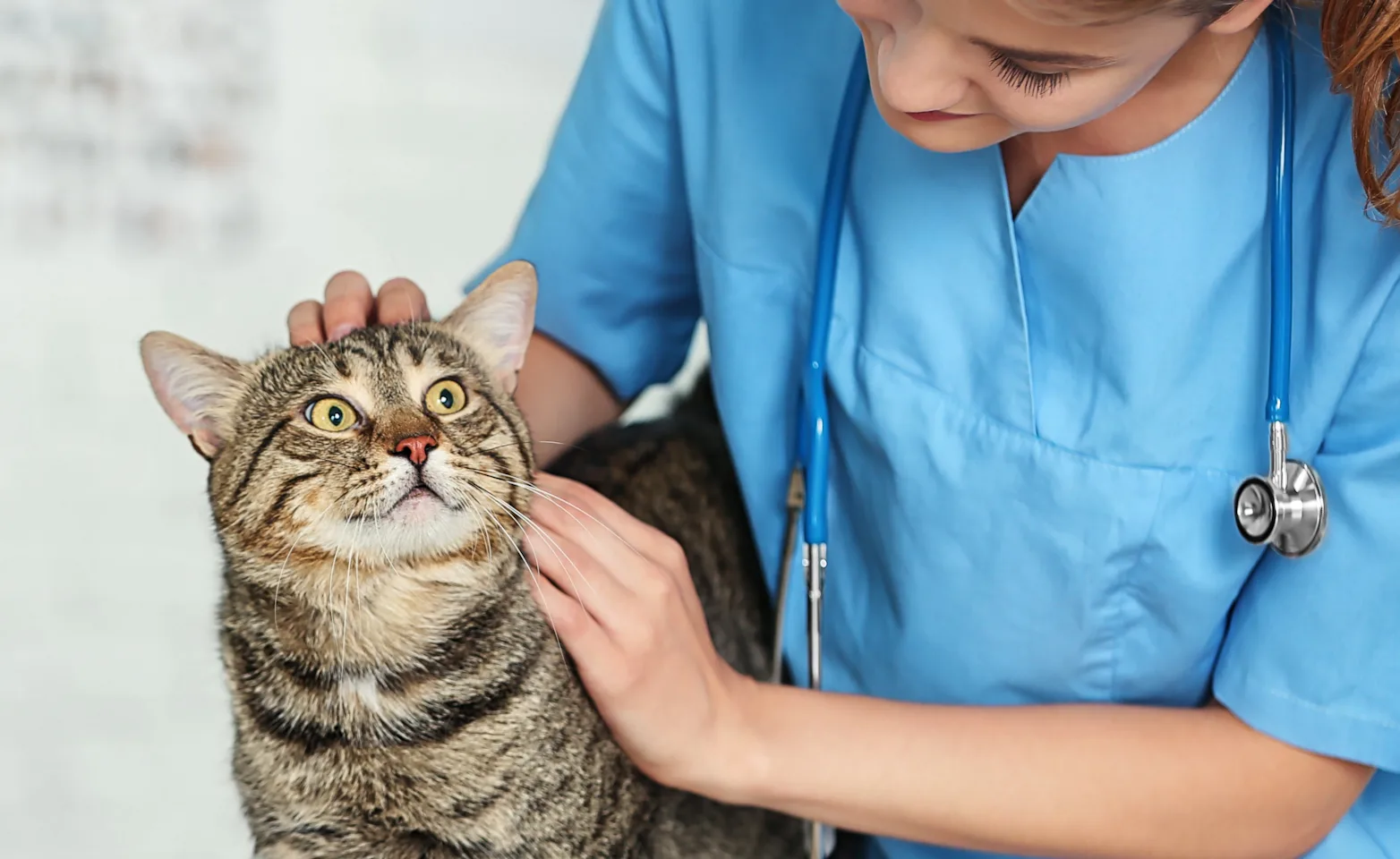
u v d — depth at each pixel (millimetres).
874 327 1038
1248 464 952
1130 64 704
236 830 2021
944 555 1018
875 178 1048
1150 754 918
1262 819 924
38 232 2609
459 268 2635
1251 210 934
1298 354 929
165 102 2689
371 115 2824
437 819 1029
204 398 1112
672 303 1313
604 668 890
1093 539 968
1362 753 888
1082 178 936
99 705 2164
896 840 1137
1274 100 922
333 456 1062
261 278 2645
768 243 1111
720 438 1498
